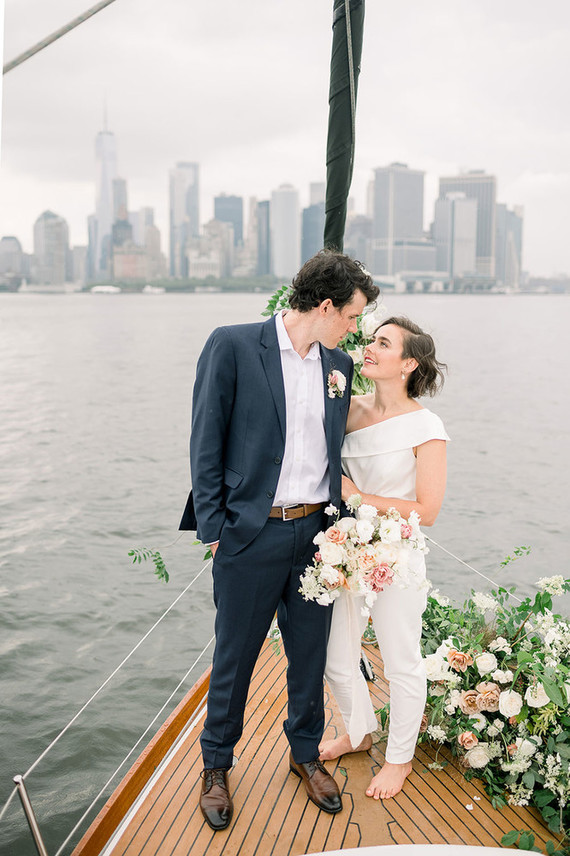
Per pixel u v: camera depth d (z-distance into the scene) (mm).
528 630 2650
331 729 2680
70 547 9078
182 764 2438
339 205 2859
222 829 2143
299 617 2170
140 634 6621
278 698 2818
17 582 7875
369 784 2367
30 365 32188
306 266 2000
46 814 4258
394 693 2293
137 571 8156
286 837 2127
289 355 2057
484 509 11297
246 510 2033
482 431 17938
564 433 17625
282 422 2023
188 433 16938
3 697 5574
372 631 3191
